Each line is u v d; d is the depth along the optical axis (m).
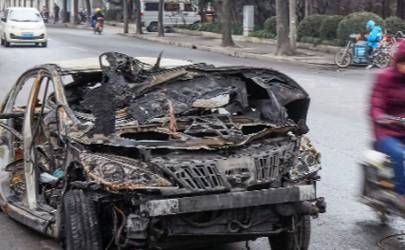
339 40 32.06
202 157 5.40
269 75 6.55
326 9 39.66
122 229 5.33
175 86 6.33
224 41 36.66
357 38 26.19
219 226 5.36
